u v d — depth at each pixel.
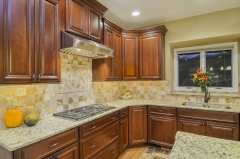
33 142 1.21
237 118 2.20
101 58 2.62
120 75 3.01
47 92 1.95
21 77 1.36
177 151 0.93
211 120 2.36
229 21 2.65
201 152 0.91
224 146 0.99
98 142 1.96
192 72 3.28
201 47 3.15
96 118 1.91
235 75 2.84
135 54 3.17
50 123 1.64
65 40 1.74
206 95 2.72
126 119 2.70
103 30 2.55
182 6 2.55
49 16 1.63
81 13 2.05
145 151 2.71
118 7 2.57
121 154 2.61
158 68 3.03
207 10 2.70
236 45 2.84
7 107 1.57
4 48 1.25
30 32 1.45
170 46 3.30
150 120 2.85
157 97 3.33
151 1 2.38
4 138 1.24
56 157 1.40
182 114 2.57
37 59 1.50
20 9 1.37
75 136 1.62
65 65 2.19
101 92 2.94
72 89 2.30
